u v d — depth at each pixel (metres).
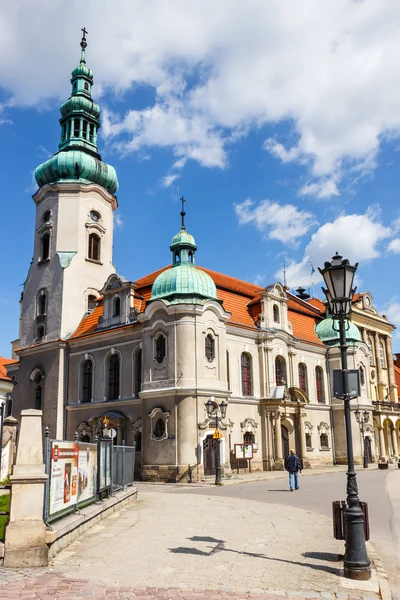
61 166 54.62
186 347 38.72
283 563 12.65
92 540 15.12
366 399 56.62
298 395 48.91
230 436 42.88
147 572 11.77
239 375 45.19
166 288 40.50
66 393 48.75
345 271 13.61
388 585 11.11
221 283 49.56
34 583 10.77
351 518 11.84
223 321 41.62
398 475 40.72
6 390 38.47
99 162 56.31
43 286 53.56
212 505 23.47
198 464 37.22
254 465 44.47
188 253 42.78
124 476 24.84
